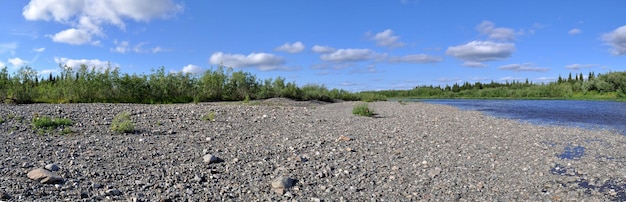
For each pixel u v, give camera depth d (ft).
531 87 315.78
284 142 36.68
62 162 25.93
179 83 101.86
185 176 24.31
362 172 26.84
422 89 415.03
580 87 266.57
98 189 21.06
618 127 59.00
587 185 24.99
